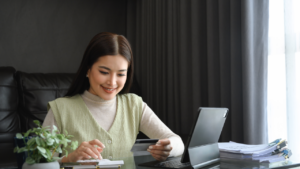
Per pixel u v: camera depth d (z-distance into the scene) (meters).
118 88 1.35
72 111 1.40
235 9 2.20
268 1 2.04
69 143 1.35
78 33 3.43
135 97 1.60
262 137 2.03
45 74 2.86
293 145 1.94
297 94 1.95
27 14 3.20
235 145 1.33
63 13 3.36
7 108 2.57
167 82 2.93
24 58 3.17
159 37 3.01
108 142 1.41
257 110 2.05
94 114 1.45
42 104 2.66
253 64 2.07
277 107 2.05
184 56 2.63
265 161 1.13
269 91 2.10
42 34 3.26
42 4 3.27
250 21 2.05
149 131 1.56
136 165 1.09
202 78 2.53
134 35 3.54
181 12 2.65
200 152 1.08
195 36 2.50
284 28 2.00
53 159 0.82
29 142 0.78
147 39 3.18
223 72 2.29
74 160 1.06
